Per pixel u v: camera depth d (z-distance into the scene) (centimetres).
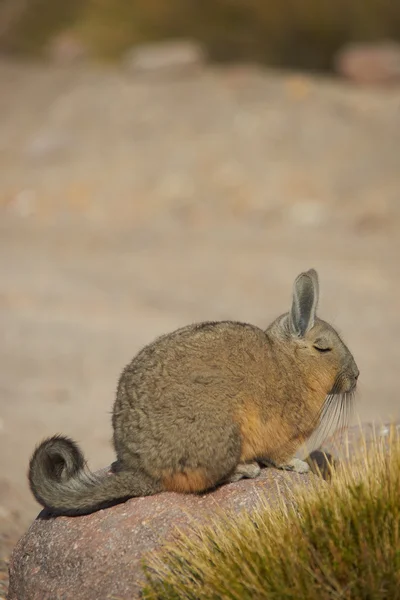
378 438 1750
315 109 6812
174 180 6147
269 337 1720
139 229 5603
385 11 8350
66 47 8381
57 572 1545
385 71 7500
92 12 8756
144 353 1642
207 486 1583
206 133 6606
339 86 7362
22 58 8519
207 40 8525
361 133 6519
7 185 6238
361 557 1325
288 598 1296
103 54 8375
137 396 1595
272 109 6825
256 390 1611
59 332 3962
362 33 8331
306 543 1347
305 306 1723
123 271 4919
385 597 1292
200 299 4500
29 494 2552
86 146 6612
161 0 8706
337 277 4775
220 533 1418
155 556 1450
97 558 1512
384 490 1403
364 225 5503
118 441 1614
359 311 4334
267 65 8412
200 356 1606
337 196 5888
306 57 8400
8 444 2869
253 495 1559
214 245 5319
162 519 1536
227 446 1574
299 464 1677
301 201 5841
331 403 1952
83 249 5306
